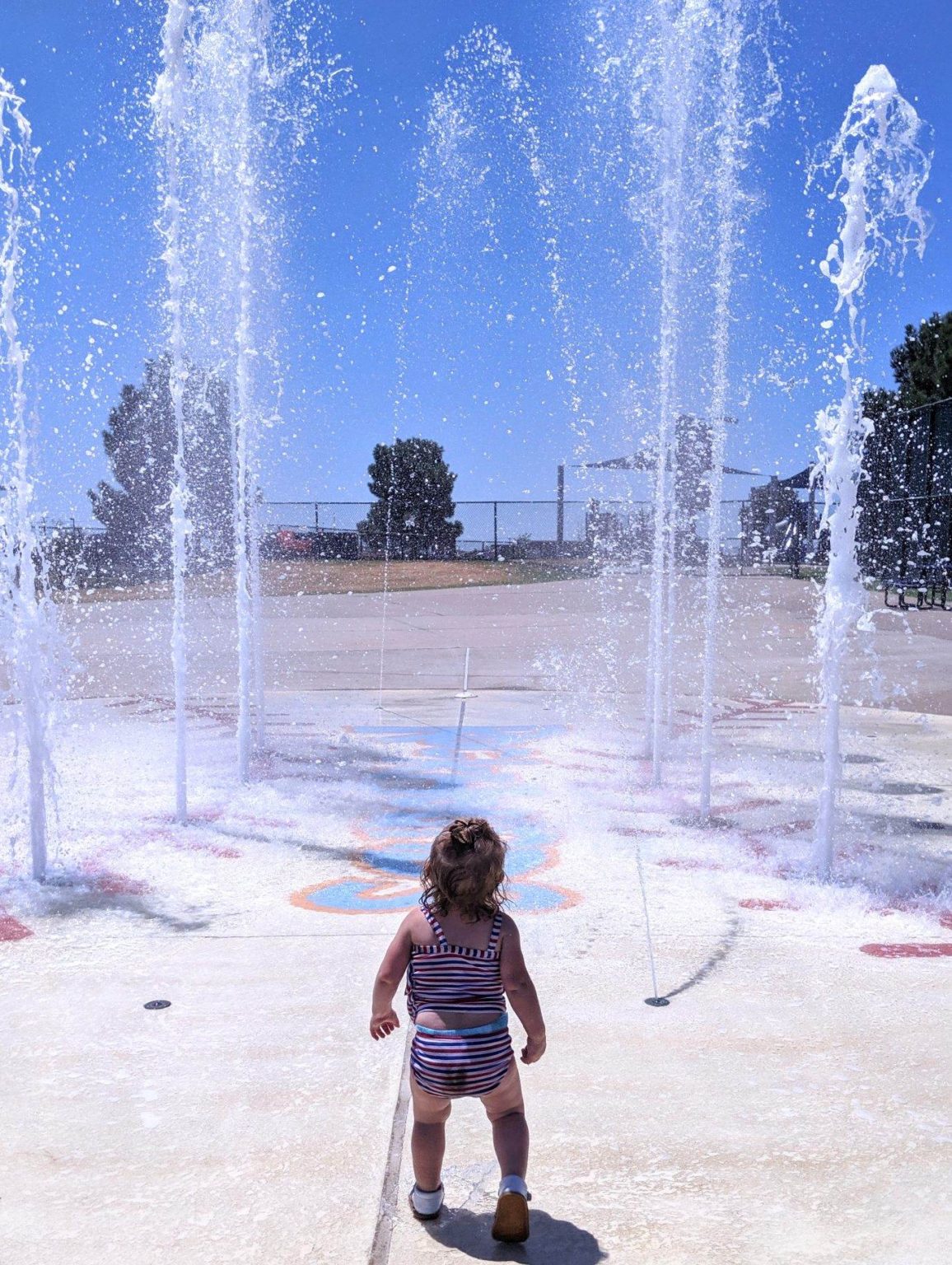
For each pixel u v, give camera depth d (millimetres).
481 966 2709
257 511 9367
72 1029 3830
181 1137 3121
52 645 6137
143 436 25281
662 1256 2582
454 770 8383
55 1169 2963
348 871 5781
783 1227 2691
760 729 10375
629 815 7004
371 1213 2760
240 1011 3984
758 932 4836
